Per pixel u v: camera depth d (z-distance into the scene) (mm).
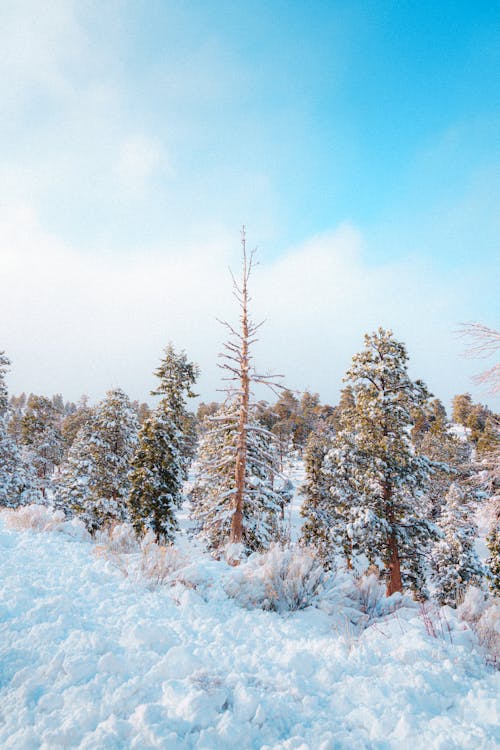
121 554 7559
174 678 3467
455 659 4012
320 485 30656
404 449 16812
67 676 3283
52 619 4418
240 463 14961
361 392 18078
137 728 2723
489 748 2699
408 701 3248
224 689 3266
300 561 6668
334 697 3373
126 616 4812
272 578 6406
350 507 17984
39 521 10141
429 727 2963
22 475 25984
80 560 7141
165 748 2543
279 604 6125
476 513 13664
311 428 83062
